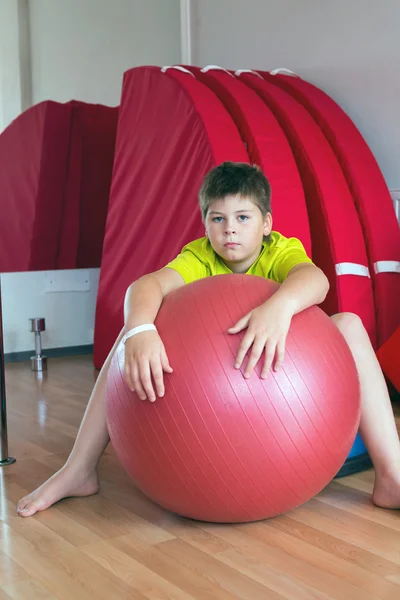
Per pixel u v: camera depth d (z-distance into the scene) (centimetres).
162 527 118
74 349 300
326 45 256
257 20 282
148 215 229
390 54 235
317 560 104
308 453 105
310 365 107
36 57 295
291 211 199
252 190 124
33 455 162
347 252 209
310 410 105
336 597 93
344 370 111
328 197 212
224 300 109
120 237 246
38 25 295
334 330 116
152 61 315
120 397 111
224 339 105
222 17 297
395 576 99
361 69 245
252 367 102
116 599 94
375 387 125
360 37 244
